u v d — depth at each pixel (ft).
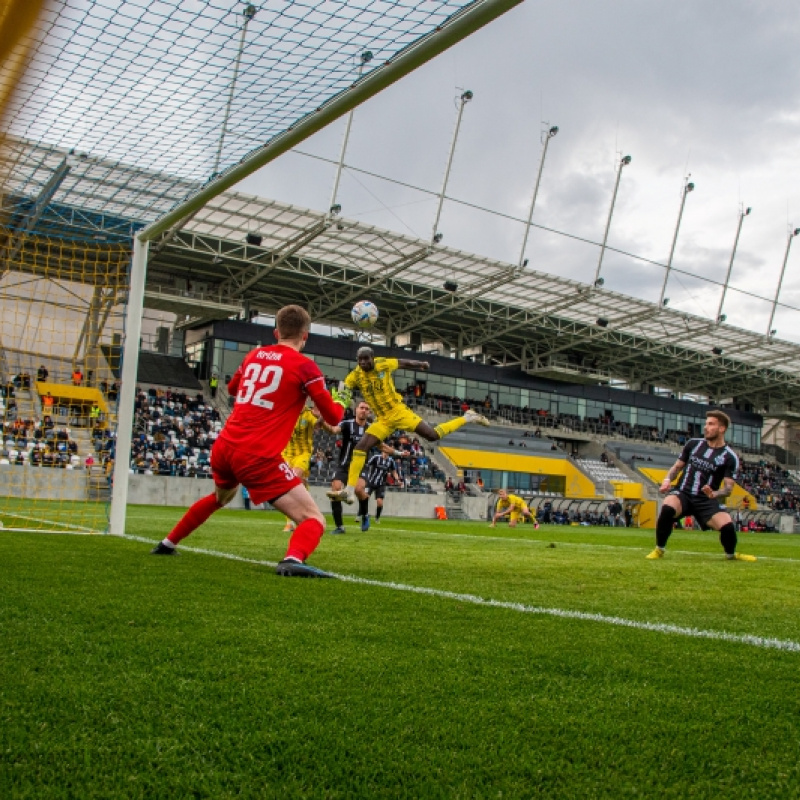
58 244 33.76
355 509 102.06
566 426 154.61
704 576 20.56
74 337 51.75
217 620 9.96
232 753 5.57
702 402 184.55
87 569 14.53
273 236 95.50
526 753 5.78
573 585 16.76
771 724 6.68
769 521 143.23
